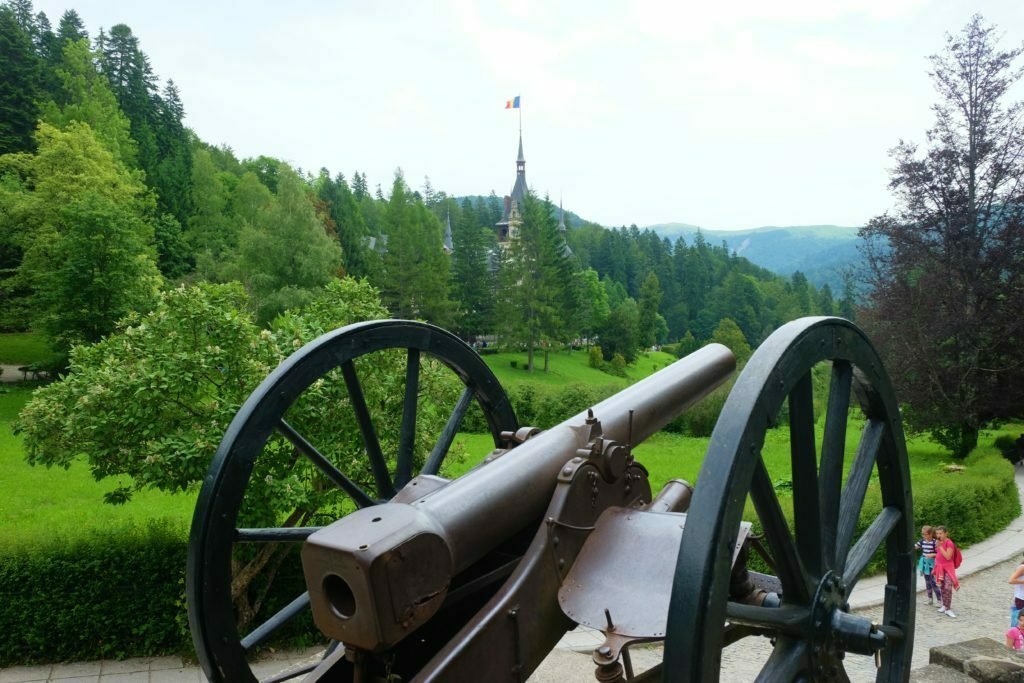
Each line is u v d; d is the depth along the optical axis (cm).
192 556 299
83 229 3681
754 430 219
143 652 758
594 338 9875
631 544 304
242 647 313
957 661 520
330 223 7838
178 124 9256
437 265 7656
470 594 288
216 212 7194
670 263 14200
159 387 690
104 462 720
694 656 197
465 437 2339
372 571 224
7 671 716
